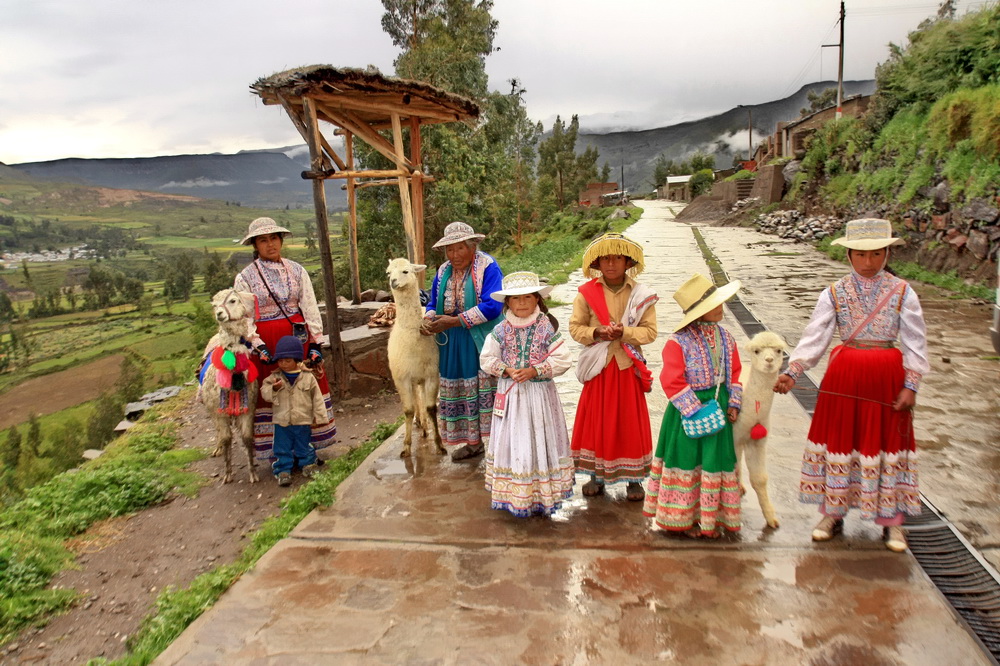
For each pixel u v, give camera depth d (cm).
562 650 302
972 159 1312
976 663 282
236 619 339
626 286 428
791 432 566
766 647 297
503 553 392
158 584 434
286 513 477
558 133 7350
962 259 1267
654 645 302
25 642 376
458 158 2211
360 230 2302
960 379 702
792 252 1909
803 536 394
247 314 551
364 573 377
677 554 380
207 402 573
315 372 588
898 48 2081
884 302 363
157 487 571
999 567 360
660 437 400
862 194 1930
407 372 539
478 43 2656
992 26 1592
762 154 4978
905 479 367
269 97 755
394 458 561
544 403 425
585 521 427
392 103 775
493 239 2986
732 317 1048
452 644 310
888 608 322
